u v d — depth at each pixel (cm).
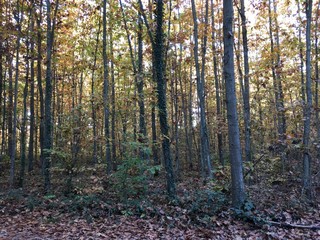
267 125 1376
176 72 1969
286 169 1341
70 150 1030
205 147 1356
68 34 1803
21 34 1309
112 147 1692
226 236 587
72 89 2453
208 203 768
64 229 640
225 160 1898
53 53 1614
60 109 2394
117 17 1472
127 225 658
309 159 1012
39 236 599
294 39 1500
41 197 948
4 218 734
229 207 740
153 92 1107
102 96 1230
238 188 723
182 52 2025
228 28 732
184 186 1212
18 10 1288
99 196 884
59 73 2403
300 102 963
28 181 1430
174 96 2080
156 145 1077
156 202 833
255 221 645
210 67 2189
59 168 1045
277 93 1499
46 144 1073
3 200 901
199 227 633
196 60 1356
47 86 1107
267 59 1470
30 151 1784
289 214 720
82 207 785
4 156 2036
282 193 977
